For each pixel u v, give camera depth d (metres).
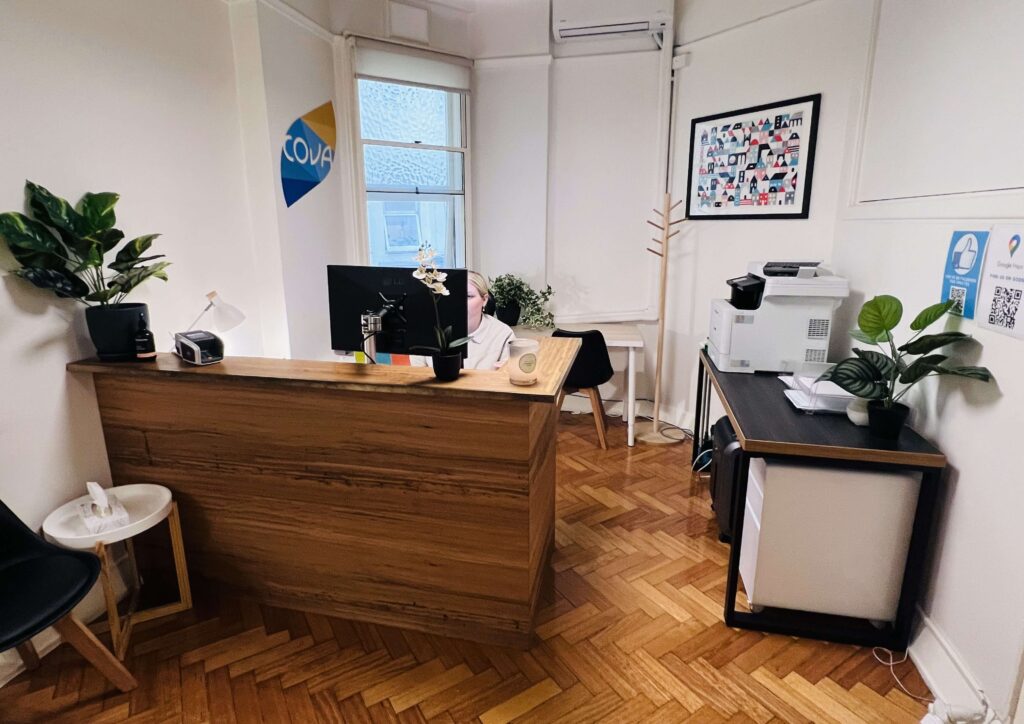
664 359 4.16
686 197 3.75
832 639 2.03
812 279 2.54
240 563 2.21
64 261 1.88
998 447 1.61
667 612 2.19
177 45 2.37
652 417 4.29
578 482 3.29
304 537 2.11
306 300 3.13
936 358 1.75
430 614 2.07
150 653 1.97
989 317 1.67
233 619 2.15
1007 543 1.55
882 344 2.37
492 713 1.75
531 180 3.97
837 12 2.78
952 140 1.95
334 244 3.39
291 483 2.05
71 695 1.80
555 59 3.84
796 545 2.01
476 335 2.71
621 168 3.94
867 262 2.52
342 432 1.94
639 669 1.91
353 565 2.09
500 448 1.82
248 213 2.85
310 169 3.11
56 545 1.78
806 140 2.99
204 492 2.15
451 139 3.94
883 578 1.97
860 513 1.93
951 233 1.91
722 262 3.59
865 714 1.73
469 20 3.78
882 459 1.83
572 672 1.90
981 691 1.61
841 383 1.92
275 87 2.78
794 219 3.12
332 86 3.29
